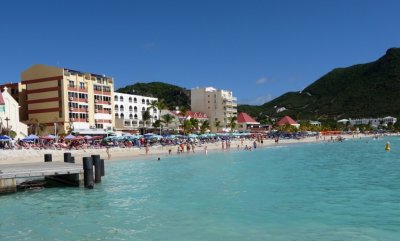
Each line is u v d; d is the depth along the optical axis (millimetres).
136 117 143125
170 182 40625
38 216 25859
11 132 88875
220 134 141500
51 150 73688
